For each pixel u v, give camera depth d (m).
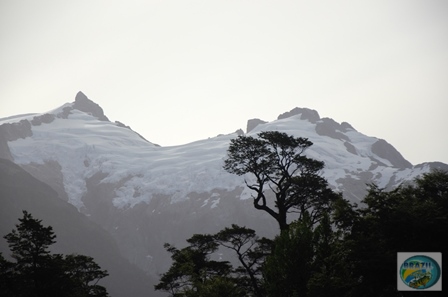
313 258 92.62
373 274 77.88
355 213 88.69
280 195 129.25
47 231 126.44
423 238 79.31
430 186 95.75
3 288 120.00
